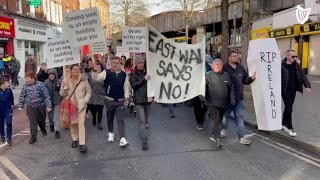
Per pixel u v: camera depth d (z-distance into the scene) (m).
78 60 7.51
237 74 7.21
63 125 7.08
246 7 12.95
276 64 7.52
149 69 7.34
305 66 23.77
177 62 7.79
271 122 7.49
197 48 7.83
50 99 7.91
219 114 7.18
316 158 6.45
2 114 7.55
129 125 9.41
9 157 6.69
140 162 6.22
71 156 6.67
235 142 7.55
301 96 13.77
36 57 30.75
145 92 7.04
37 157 6.65
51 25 33.81
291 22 19.84
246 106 10.68
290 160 6.31
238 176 5.48
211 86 7.04
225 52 15.21
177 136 8.14
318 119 9.51
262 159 6.36
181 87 7.80
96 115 9.64
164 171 5.74
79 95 6.98
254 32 30.14
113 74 7.16
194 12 35.94
